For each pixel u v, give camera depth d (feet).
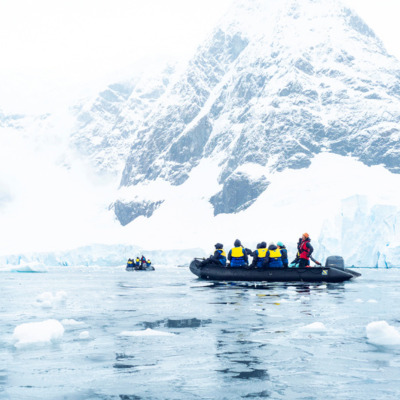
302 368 16.79
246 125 561.84
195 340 21.88
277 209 422.82
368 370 16.48
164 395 13.93
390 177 456.04
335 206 378.94
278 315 30.86
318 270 70.64
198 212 521.65
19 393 14.12
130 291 56.95
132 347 20.31
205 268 78.95
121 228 556.10
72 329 25.21
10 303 41.68
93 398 13.67
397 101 546.67
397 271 184.24
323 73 602.03
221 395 13.88
